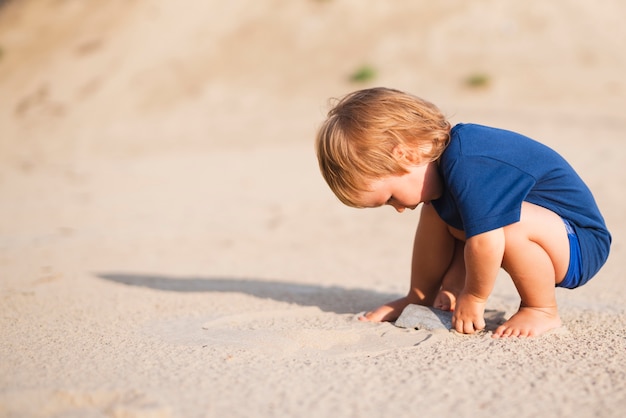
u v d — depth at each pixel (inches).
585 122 377.7
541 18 523.8
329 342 96.0
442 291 108.3
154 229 218.2
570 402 72.8
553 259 93.9
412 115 93.7
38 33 569.9
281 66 506.6
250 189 280.1
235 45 531.2
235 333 101.0
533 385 77.2
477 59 488.7
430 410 71.2
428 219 103.9
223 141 395.2
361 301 125.5
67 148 401.7
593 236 97.5
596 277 139.1
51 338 100.0
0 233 214.5
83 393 74.7
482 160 90.6
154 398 73.2
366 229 211.2
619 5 539.5
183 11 566.6
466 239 91.4
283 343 94.2
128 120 452.1
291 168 319.3
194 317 113.2
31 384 78.3
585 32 511.2
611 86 447.5
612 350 89.1
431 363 84.6
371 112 93.5
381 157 92.6
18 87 508.4
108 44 541.6
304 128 410.0
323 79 487.2
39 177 320.8
